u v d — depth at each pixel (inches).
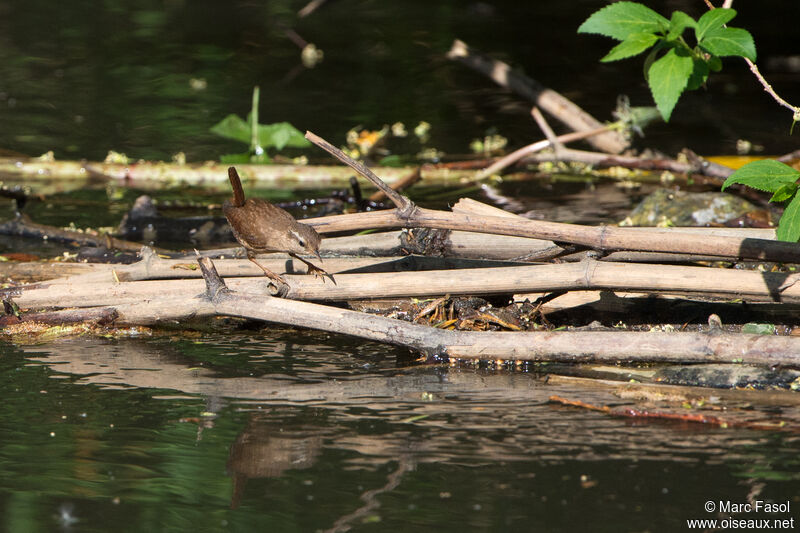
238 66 1024.9
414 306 392.2
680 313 379.2
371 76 984.9
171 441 277.6
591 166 693.3
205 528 227.8
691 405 297.9
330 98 893.8
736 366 315.9
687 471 253.0
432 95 914.1
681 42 377.1
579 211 556.1
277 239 365.1
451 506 236.8
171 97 895.7
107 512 237.5
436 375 333.7
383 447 271.7
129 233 531.5
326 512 235.0
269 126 722.2
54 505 240.4
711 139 727.1
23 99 880.3
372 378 331.0
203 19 1262.3
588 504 236.4
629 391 311.0
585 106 842.8
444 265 399.9
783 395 302.7
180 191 647.1
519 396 310.3
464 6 1336.1
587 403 302.2
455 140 759.1
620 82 942.4
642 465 257.1
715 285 344.2
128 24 1228.5
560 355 329.4
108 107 858.8
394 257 408.5
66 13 1296.8
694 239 341.7
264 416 295.7
